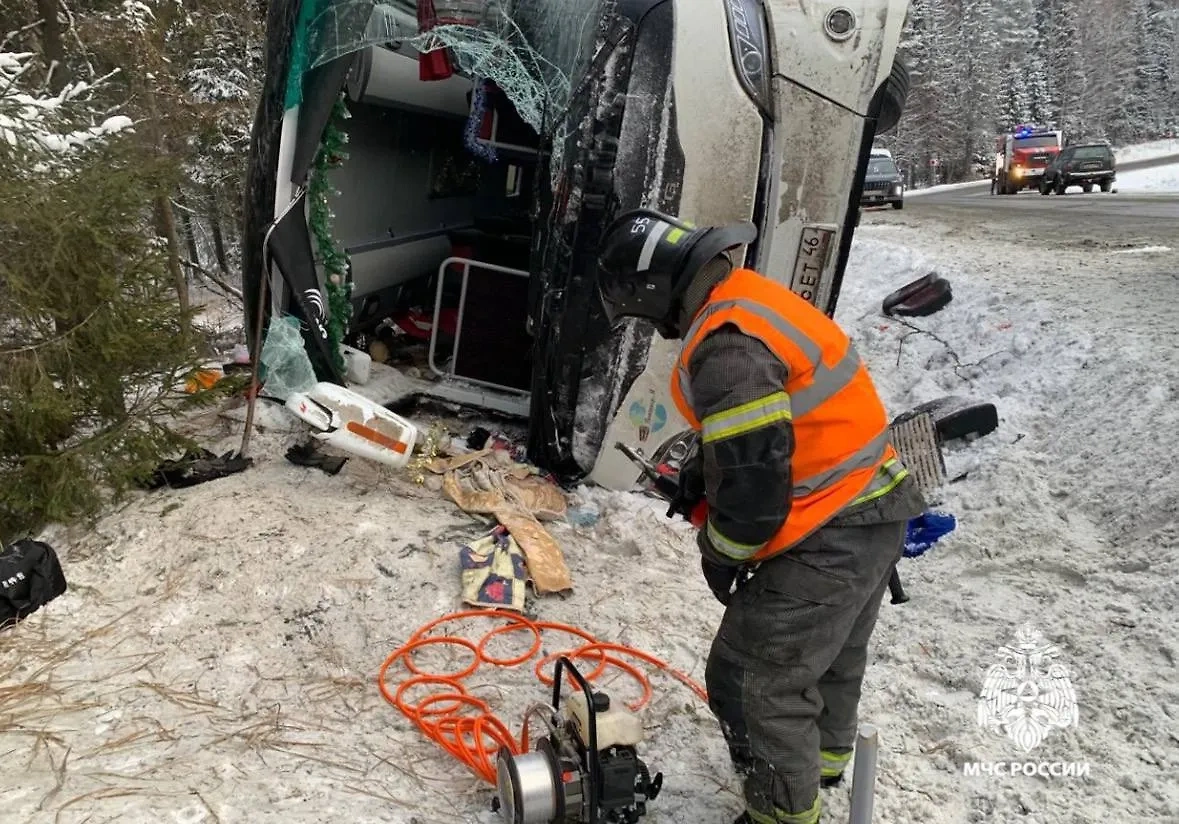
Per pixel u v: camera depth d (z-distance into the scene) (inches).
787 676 88.0
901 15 169.8
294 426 200.1
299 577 144.3
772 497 78.1
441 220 285.1
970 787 111.7
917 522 121.6
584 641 139.5
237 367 246.1
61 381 168.6
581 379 183.2
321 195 191.3
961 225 617.9
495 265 235.3
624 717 93.0
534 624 140.4
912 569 175.2
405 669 128.2
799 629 86.8
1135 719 121.8
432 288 284.2
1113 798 108.2
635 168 172.2
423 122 259.4
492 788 105.1
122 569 146.8
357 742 111.9
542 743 94.7
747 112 169.2
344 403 175.3
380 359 249.8
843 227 178.1
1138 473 183.9
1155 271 359.6
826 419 84.6
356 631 136.1
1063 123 2923.2
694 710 124.3
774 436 77.8
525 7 175.9
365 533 156.9
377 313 259.3
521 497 180.7
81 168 180.1
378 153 236.4
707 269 86.4
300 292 188.9
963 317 320.8
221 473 180.7
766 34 171.3
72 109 213.9
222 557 147.6
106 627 133.0
